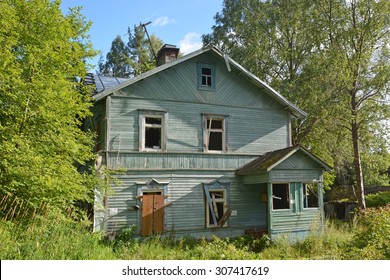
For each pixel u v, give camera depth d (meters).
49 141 9.68
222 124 15.76
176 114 14.77
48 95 9.39
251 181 14.84
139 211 13.41
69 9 12.22
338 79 20.75
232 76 16.25
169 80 14.87
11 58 9.16
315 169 14.84
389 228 9.41
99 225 12.64
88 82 15.64
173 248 11.30
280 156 14.10
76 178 10.17
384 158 22.66
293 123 23.64
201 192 14.67
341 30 21.23
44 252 7.24
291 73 24.58
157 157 14.09
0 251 6.68
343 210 23.11
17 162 8.60
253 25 26.33
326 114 20.73
